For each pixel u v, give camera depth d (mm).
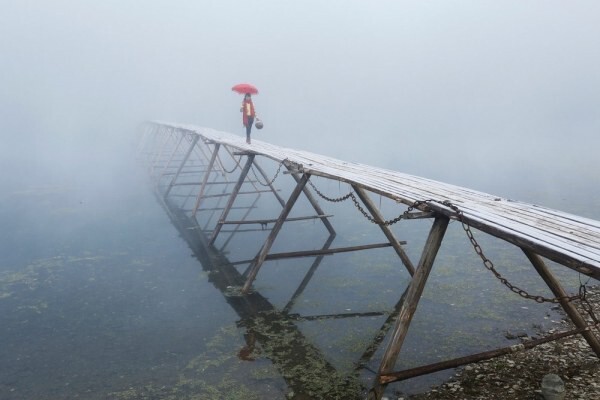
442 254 13719
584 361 7121
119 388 7258
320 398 6738
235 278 12430
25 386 7418
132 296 11312
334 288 11422
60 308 10656
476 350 7926
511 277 11562
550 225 5555
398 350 6164
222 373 7609
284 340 8750
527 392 6398
